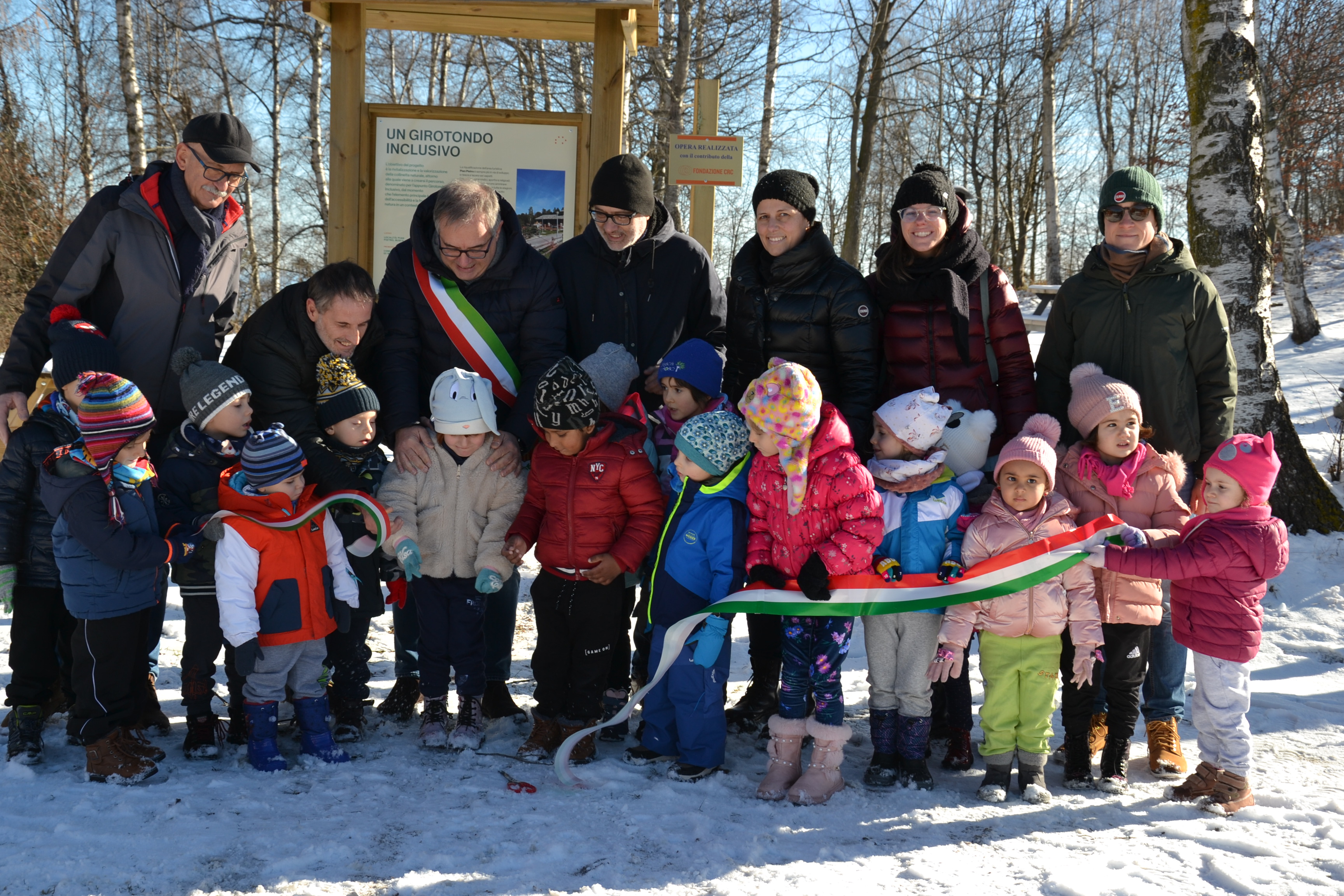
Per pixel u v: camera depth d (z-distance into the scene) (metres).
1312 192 24.78
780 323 3.54
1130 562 2.90
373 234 5.01
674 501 3.37
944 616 3.04
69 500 2.86
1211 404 3.37
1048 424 3.17
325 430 3.34
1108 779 3.08
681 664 3.14
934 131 34.00
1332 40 17.84
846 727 3.03
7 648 4.20
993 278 3.45
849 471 2.98
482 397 3.33
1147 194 3.28
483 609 3.42
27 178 19.14
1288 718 3.68
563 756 3.02
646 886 2.34
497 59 20.83
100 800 2.79
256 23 15.19
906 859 2.52
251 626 2.99
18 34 23.64
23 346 3.33
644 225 3.85
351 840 2.56
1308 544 5.49
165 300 3.38
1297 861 2.49
